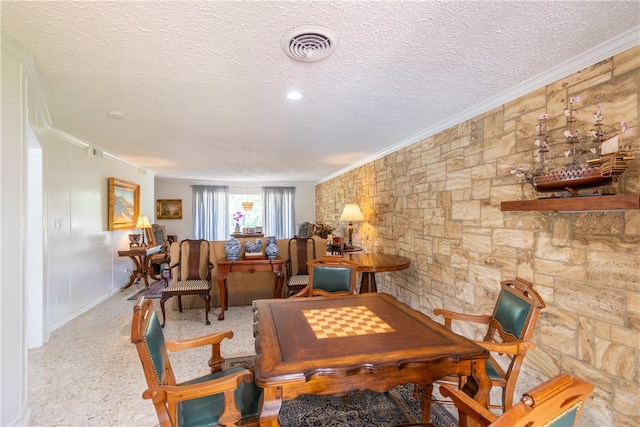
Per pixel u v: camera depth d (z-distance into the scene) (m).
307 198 9.19
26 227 1.77
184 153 4.53
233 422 1.21
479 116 2.54
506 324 1.69
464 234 2.71
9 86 1.61
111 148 4.20
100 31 1.46
